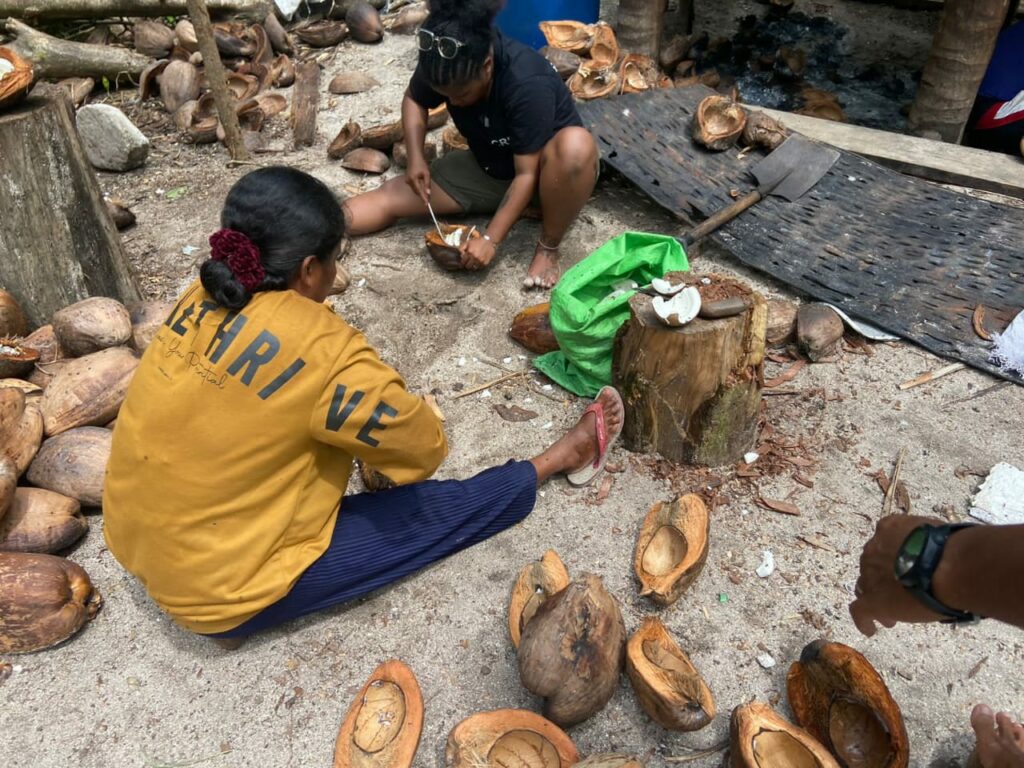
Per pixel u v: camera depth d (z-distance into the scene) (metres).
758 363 2.41
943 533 1.18
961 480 2.54
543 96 3.01
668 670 1.88
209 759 1.96
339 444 1.83
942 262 3.24
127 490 1.83
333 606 2.23
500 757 1.84
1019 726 1.57
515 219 3.28
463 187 3.69
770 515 2.46
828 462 2.62
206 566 1.86
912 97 5.09
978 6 3.81
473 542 2.38
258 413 1.74
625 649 1.98
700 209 3.54
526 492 2.37
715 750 1.92
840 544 2.37
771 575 2.29
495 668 2.11
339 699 2.06
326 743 1.98
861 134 4.08
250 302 1.74
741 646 2.13
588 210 3.88
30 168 2.89
